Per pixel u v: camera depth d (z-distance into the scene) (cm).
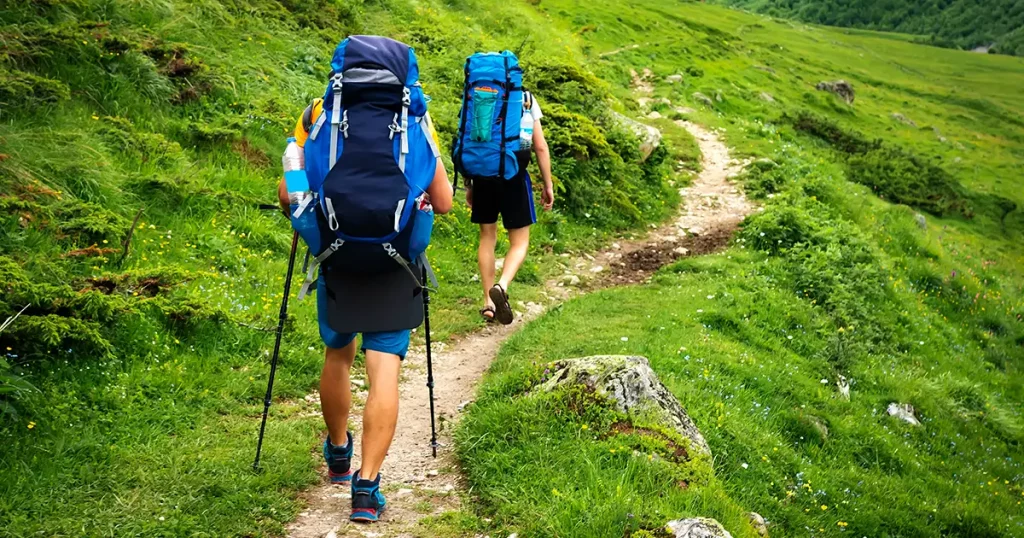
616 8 4697
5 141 789
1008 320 1647
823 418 866
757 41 6291
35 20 1045
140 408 561
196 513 437
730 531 465
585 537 422
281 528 436
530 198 690
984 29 18212
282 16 1513
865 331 1183
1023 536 788
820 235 1331
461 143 671
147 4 1223
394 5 1961
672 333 873
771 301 1068
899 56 9775
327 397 465
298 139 423
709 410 709
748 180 1722
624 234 1340
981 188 3872
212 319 688
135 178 885
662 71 3400
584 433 525
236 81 1188
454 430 566
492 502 468
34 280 629
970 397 1180
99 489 453
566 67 1633
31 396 523
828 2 19762
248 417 589
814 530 643
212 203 920
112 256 754
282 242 923
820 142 3150
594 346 787
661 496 473
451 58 1709
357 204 392
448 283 983
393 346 433
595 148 1415
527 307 964
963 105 6425
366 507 432
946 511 794
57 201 773
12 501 425
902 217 1912
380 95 405
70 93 962
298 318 765
